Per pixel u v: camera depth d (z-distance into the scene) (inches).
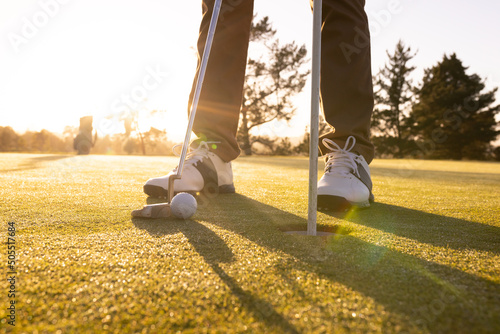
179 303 22.5
